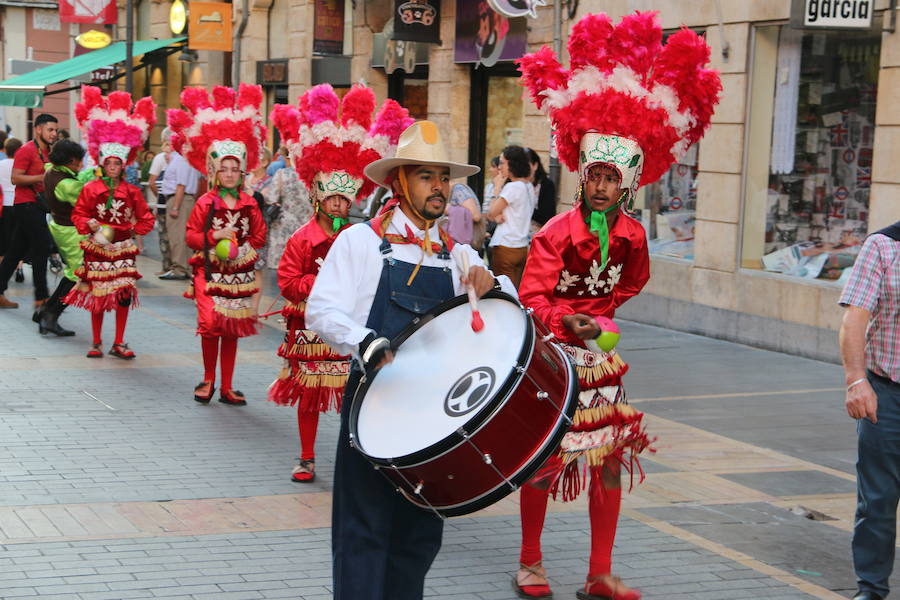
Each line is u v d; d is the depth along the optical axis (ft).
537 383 15.88
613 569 22.70
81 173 49.44
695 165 54.75
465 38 70.49
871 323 20.53
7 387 37.93
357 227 17.85
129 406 36.01
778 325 49.24
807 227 48.93
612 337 19.61
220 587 21.01
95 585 20.81
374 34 84.02
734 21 51.52
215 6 91.40
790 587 21.97
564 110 21.17
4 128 147.95
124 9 136.87
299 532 24.52
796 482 29.58
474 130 72.90
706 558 23.49
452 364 16.80
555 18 61.31
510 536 24.91
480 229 47.57
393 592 18.22
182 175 67.05
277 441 32.55
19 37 149.59
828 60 48.03
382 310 17.65
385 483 17.44
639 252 21.49
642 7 56.34
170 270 68.64
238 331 36.01
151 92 126.82
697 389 40.96
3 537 23.32
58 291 48.16
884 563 20.61
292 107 28.96
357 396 17.08
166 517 25.14
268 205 56.34
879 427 20.22
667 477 29.58
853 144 46.98
